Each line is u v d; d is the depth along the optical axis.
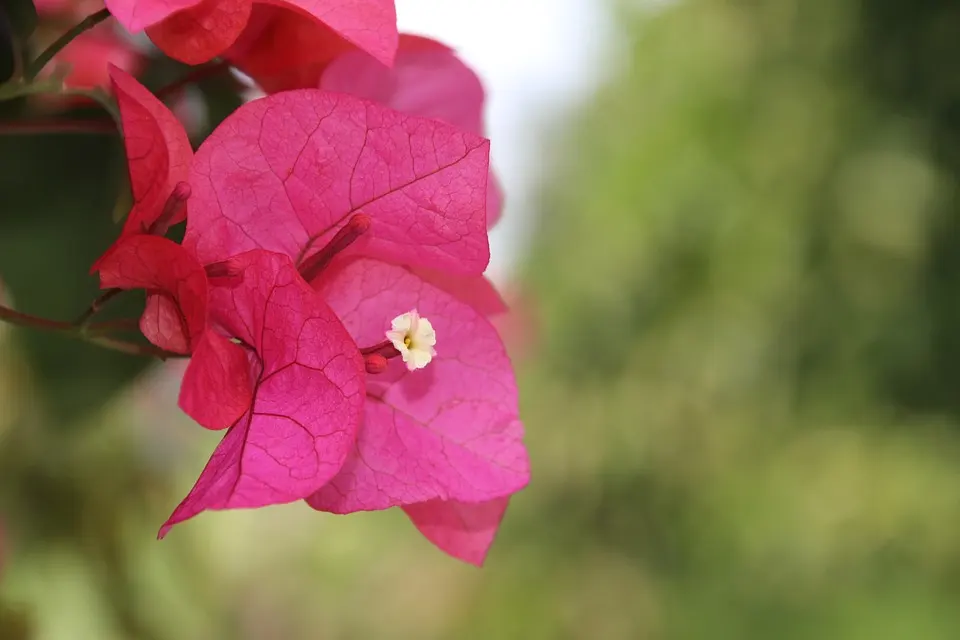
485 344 0.34
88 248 0.37
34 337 0.37
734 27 1.06
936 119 0.97
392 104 0.36
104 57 0.38
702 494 1.09
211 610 0.48
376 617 1.09
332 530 1.10
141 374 0.38
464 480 0.33
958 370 0.98
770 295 1.04
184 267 0.31
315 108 0.32
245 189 0.32
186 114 0.38
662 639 1.05
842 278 1.01
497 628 1.11
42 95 0.35
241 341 0.32
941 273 0.97
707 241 1.06
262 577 1.00
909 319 0.98
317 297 0.31
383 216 0.33
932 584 0.98
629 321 1.12
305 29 0.34
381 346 0.33
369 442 0.33
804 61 1.03
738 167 1.04
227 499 0.30
